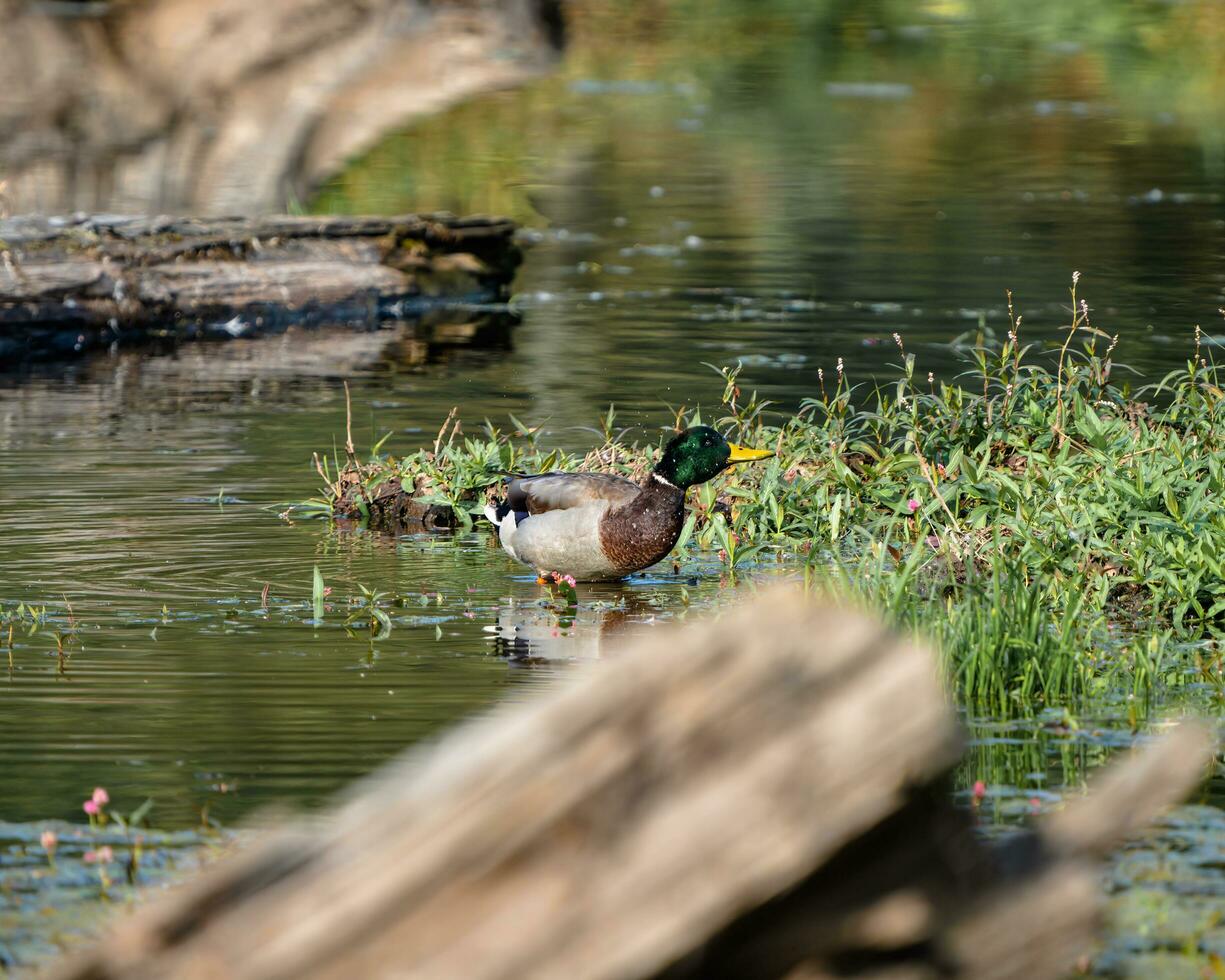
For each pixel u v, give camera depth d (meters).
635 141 37.03
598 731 3.83
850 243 27.38
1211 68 46.00
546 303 24.05
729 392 14.83
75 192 29.89
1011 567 10.20
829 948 3.85
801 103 41.69
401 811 3.91
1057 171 33.91
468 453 15.20
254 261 24.16
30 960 5.75
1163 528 11.15
